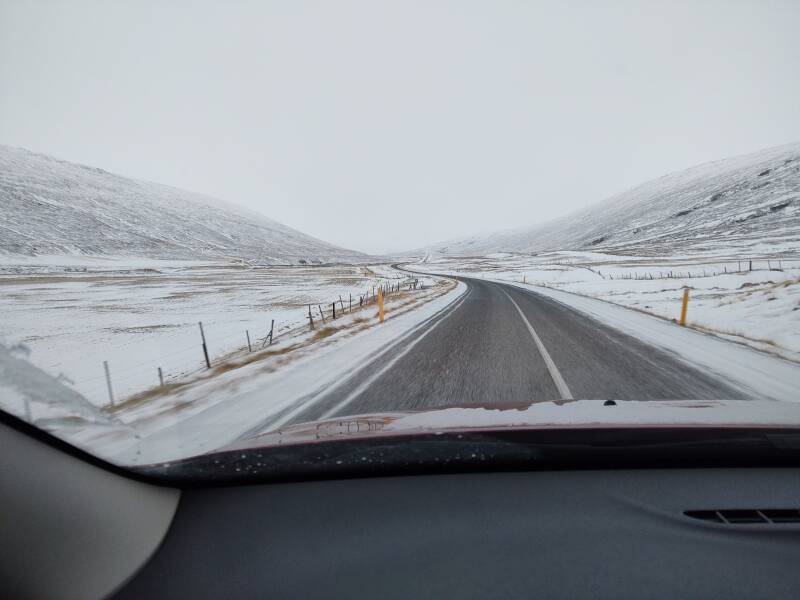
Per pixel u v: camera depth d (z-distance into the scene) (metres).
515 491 1.99
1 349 1.39
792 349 7.74
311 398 5.06
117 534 1.49
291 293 31.84
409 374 6.15
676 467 2.16
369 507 1.88
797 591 1.41
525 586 1.43
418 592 1.42
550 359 7.04
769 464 2.15
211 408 4.75
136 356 11.19
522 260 110.75
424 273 72.25
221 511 1.84
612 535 1.68
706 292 18.33
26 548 1.25
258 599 1.40
